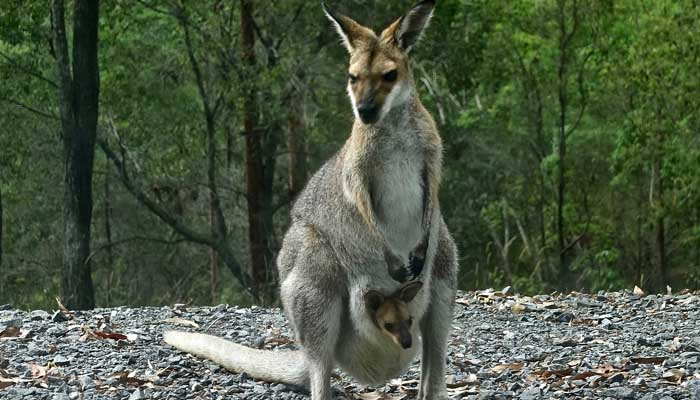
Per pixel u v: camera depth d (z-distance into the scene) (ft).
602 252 83.25
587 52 86.99
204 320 32.94
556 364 26.02
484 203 94.32
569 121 94.68
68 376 24.31
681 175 81.97
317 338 21.45
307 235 21.85
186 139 80.64
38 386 23.49
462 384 23.94
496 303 36.55
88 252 58.23
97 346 27.68
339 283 21.65
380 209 21.68
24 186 90.99
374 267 21.58
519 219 99.45
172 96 78.84
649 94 79.97
